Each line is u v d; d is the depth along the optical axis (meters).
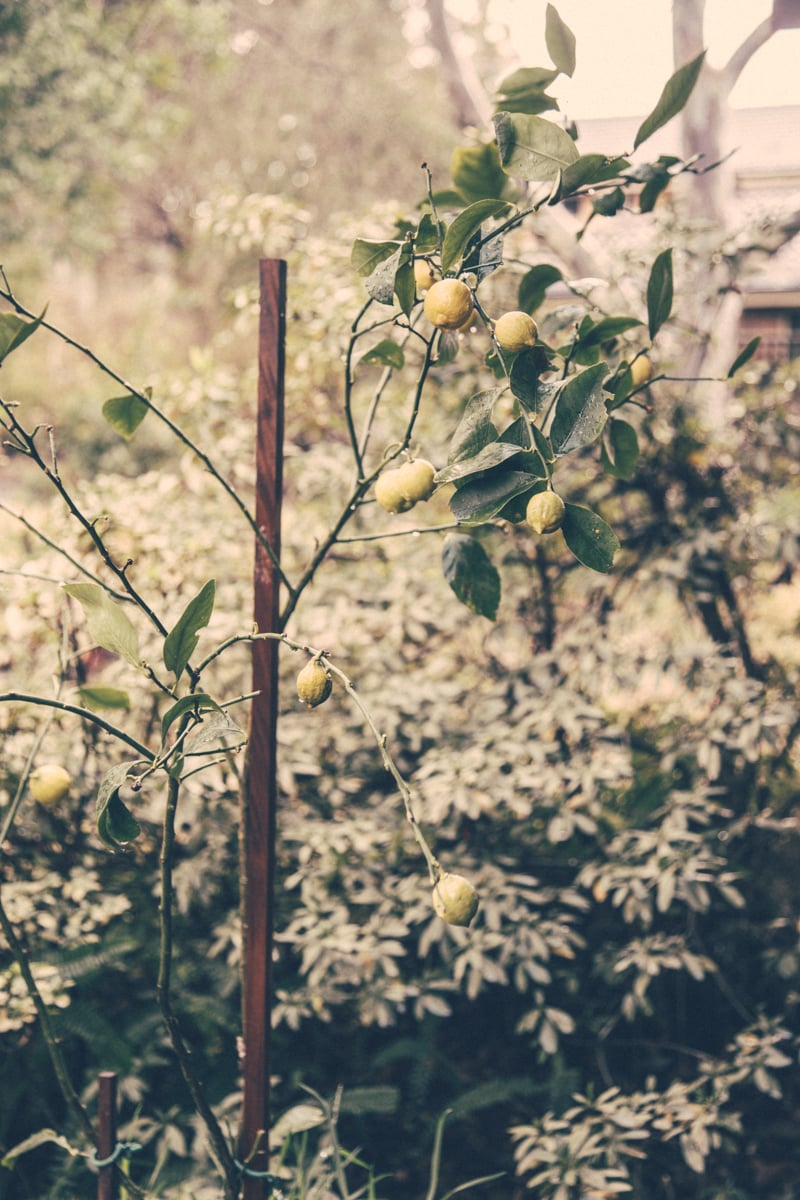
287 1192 2.76
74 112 14.50
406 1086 3.31
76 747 3.15
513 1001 3.37
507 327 2.00
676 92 2.03
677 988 3.33
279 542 2.40
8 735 3.14
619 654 3.39
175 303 18.78
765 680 3.72
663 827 3.12
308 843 3.04
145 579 3.24
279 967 3.22
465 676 3.74
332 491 3.78
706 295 3.68
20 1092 3.00
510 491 1.92
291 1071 3.21
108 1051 2.93
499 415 3.58
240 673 3.27
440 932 2.93
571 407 1.95
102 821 1.99
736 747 3.18
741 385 3.75
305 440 4.03
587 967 3.35
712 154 8.36
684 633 3.87
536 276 2.27
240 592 3.38
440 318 1.98
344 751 3.37
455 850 3.21
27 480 12.10
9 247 16.80
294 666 3.36
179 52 19.17
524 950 2.91
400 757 3.45
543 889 3.22
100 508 3.25
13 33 13.48
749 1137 3.23
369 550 3.72
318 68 21.17
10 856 3.12
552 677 3.48
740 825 3.32
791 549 3.52
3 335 2.01
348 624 3.40
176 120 16.64
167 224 21.77
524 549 3.63
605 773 3.06
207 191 20.98
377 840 3.05
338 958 2.89
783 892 3.50
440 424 3.75
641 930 3.35
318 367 3.79
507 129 2.07
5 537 3.55
